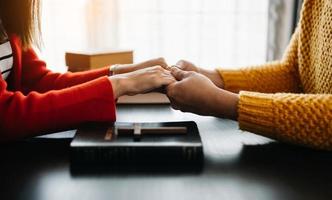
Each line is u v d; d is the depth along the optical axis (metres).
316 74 0.79
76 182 0.47
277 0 1.65
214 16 1.66
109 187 0.46
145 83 0.68
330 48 0.72
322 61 0.75
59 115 0.61
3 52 0.76
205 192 0.45
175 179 0.48
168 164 0.53
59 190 0.45
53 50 1.61
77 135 0.56
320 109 0.58
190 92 0.65
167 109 0.85
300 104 0.59
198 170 0.51
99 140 0.54
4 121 0.60
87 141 0.53
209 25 1.67
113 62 1.18
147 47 1.67
